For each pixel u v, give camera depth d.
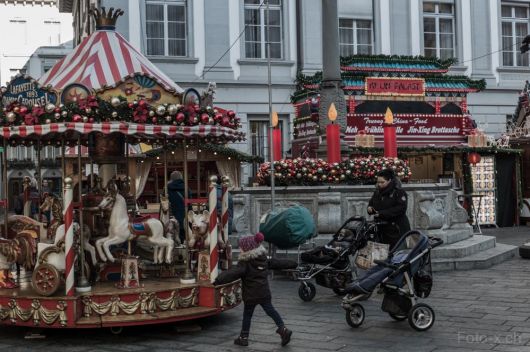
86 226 8.23
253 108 24.38
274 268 7.09
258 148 24.50
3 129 7.56
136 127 7.50
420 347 6.76
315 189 12.16
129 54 9.22
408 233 8.20
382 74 21.75
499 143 22.11
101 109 7.48
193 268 9.15
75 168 12.16
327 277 9.45
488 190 21.47
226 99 24.17
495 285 10.23
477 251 13.00
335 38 14.24
